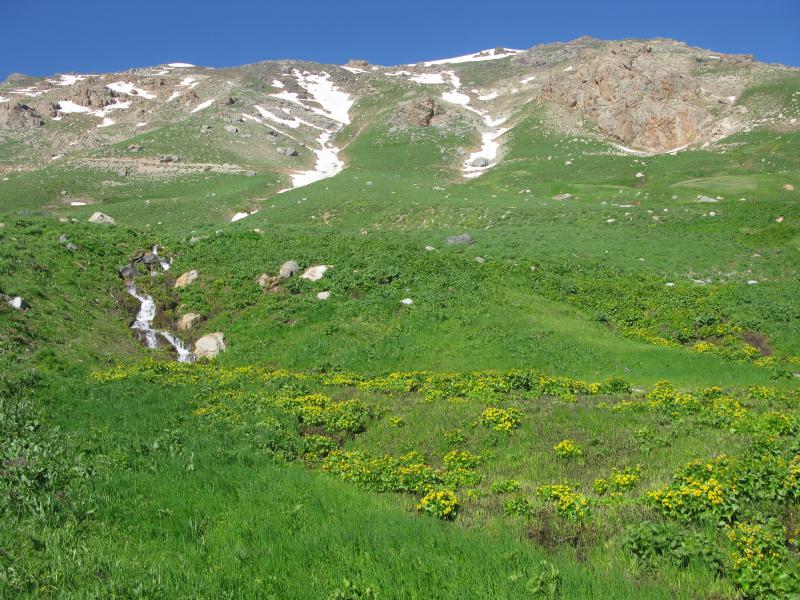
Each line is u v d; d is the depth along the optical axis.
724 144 102.19
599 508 10.61
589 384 23.41
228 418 17.16
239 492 11.06
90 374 22.25
